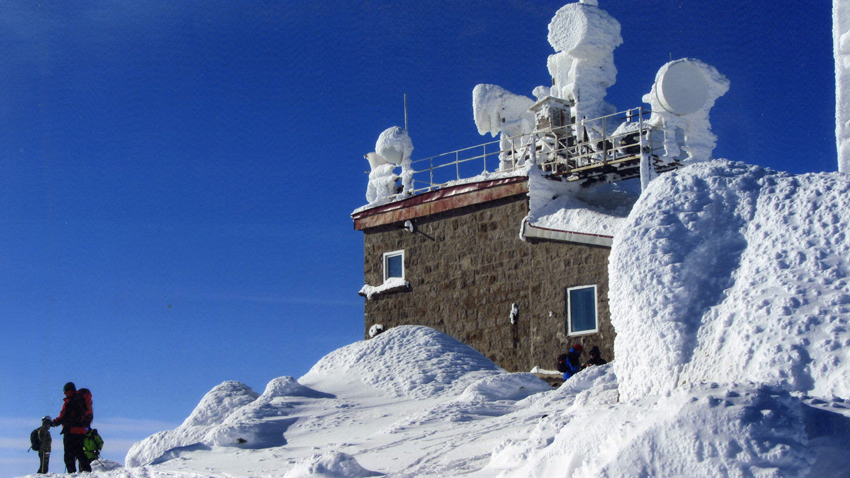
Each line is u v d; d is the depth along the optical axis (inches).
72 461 459.5
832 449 181.6
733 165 339.6
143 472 391.5
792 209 301.6
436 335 661.3
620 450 198.5
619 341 317.1
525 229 733.9
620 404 230.4
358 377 607.5
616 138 765.3
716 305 290.7
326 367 645.3
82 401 465.1
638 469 191.3
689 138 746.8
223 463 405.1
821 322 255.4
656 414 203.5
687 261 307.3
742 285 287.4
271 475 353.4
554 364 705.6
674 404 200.7
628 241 323.6
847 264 271.9
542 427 317.4
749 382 205.6
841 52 417.4
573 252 711.1
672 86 732.0
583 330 694.5
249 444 467.2
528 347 727.7
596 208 745.6
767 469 177.0
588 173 749.9
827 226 287.3
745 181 325.7
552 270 722.2
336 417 505.4
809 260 279.1
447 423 446.6
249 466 388.2
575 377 496.7
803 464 176.6
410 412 501.0
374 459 364.8
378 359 631.2
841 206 290.5
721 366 267.1
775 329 261.6
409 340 653.3
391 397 557.3
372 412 514.6
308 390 589.0
